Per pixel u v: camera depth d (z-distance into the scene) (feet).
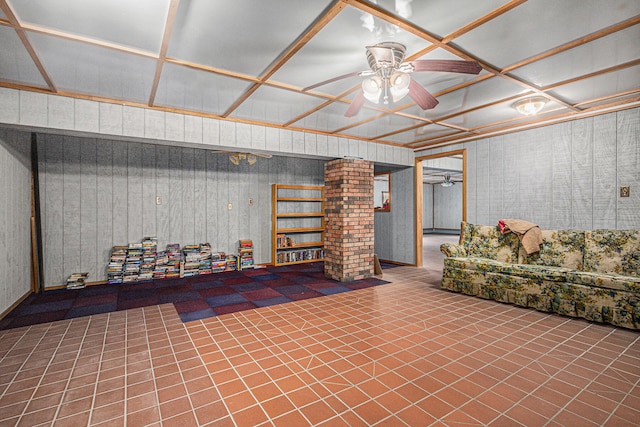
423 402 6.33
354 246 17.29
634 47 8.04
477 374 7.38
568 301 11.07
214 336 9.68
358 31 7.20
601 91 11.21
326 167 18.28
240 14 6.54
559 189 14.51
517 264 13.12
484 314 11.53
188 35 7.38
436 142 19.67
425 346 8.87
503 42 7.77
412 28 7.07
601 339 9.29
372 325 10.49
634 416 5.89
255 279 17.61
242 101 11.94
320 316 11.43
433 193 50.26
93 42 7.62
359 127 15.99
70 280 15.48
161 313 11.87
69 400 6.48
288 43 7.80
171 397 6.57
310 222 24.94
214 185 20.43
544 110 13.41
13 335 9.86
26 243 14.07
